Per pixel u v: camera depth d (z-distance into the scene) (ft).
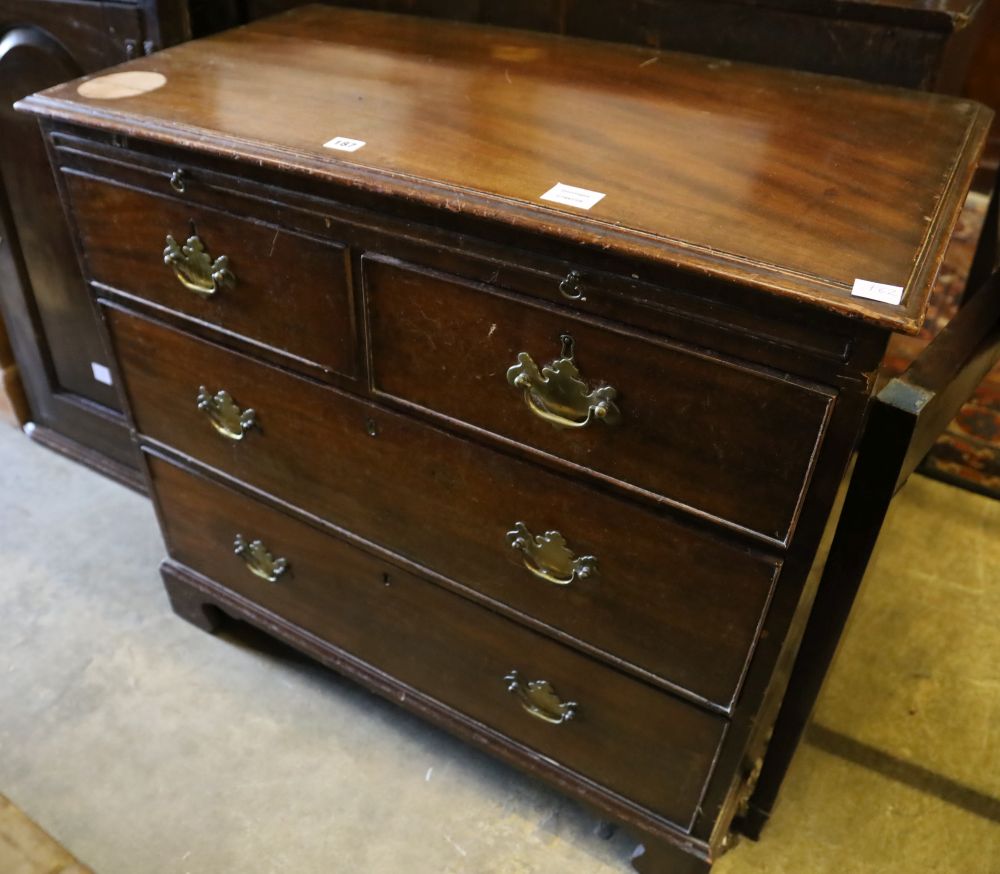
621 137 2.90
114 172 3.21
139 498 5.42
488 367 2.79
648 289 2.38
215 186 2.98
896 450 2.58
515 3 3.92
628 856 3.76
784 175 2.69
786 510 2.51
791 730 3.40
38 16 4.05
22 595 4.78
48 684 4.34
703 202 2.52
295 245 2.94
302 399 3.34
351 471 3.41
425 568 3.48
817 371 2.27
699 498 2.63
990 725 4.31
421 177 2.59
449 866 3.70
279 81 3.31
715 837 3.43
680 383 2.47
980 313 3.00
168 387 3.76
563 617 3.20
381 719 4.26
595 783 3.62
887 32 3.33
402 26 3.95
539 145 2.83
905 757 4.16
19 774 3.96
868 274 2.21
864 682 4.49
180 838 3.76
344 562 3.76
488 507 3.12
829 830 3.85
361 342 3.02
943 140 2.97
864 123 3.07
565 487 2.88
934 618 4.82
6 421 6.00
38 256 4.85
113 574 4.92
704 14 3.59
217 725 4.20
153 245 3.32
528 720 3.64
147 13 3.79
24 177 4.56
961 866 3.74
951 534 5.33
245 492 3.87
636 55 3.65
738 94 3.28
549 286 2.53
